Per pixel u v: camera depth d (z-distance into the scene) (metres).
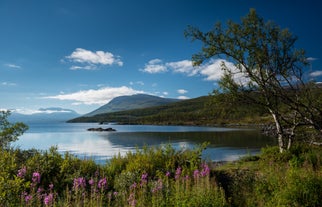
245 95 13.00
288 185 8.73
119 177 11.07
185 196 8.29
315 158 13.48
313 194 8.25
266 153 17.98
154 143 53.62
